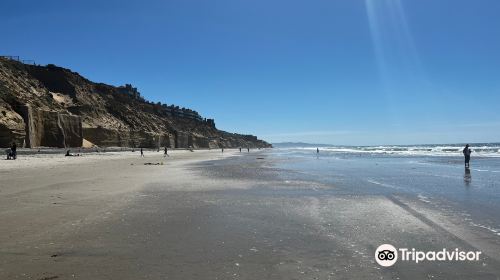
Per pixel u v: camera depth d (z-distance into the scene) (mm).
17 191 16422
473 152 86500
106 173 27844
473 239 8484
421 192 17250
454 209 12531
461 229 9516
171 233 9125
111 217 11000
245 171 31969
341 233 9133
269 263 6809
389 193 17000
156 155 79188
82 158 51375
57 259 6949
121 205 13141
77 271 6301
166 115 190250
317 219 10906
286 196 16000
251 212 12078
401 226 9883
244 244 8125
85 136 88750
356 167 37844
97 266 6570
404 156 70375
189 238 8641
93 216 11086
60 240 8297
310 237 8742
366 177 25688
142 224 10109
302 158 67250
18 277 5988
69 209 12172
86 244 8000
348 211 12250
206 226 9961
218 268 6523
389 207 13031
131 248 7742
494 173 28281
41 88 97688
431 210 12359
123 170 31562
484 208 12727
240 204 13758
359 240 8438
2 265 6582
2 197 14672
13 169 29797
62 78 113562
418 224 10125
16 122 55312
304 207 13094
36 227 9539
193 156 78812
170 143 139125
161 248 7773
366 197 15664
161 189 18281
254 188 19000
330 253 7414
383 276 6148
